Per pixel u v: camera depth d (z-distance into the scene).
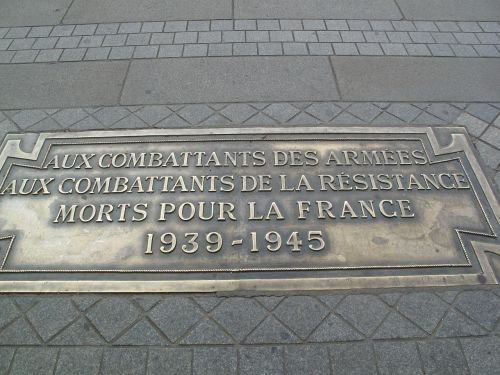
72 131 3.30
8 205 2.83
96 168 3.04
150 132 3.28
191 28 4.29
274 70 3.85
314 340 2.29
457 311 2.41
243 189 2.91
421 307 2.42
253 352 2.25
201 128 3.31
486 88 3.71
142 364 2.21
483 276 2.55
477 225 2.78
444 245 2.68
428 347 2.27
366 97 3.61
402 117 3.44
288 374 2.18
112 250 2.63
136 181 2.95
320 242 2.67
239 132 3.28
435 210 2.84
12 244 2.65
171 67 3.87
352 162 3.10
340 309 2.41
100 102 3.54
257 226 2.74
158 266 2.57
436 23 4.39
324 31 4.27
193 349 2.26
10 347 2.25
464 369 2.20
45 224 2.74
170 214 2.79
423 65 3.92
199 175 3.00
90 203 2.84
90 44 4.11
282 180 2.97
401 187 2.95
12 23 4.35
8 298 2.45
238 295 2.47
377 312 2.40
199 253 2.62
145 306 2.43
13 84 3.70
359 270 2.57
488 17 4.48
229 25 4.32
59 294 2.47
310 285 2.51
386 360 2.23
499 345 2.28
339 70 3.86
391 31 4.29
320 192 2.92
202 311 2.40
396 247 2.66
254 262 2.59
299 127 3.33
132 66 3.88
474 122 3.41
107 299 2.45
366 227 2.75
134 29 4.28
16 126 3.33
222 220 2.76
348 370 2.20
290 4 4.62
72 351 2.25
